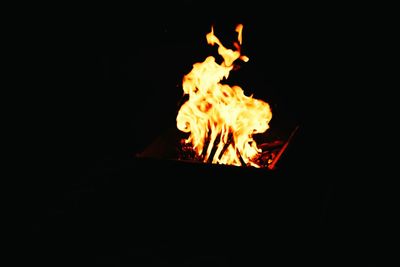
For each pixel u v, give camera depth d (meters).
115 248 2.24
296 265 2.05
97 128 3.67
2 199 2.77
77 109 3.94
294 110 3.37
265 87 3.60
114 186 2.57
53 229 2.42
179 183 2.36
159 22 4.24
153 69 4.21
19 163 3.22
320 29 3.93
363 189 2.52
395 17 3.71
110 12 4.22
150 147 2.61
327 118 3.24
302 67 3.90
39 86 4.16
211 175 2.29
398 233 2.19
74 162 3.18
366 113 3.29
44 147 3.44
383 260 2.04
